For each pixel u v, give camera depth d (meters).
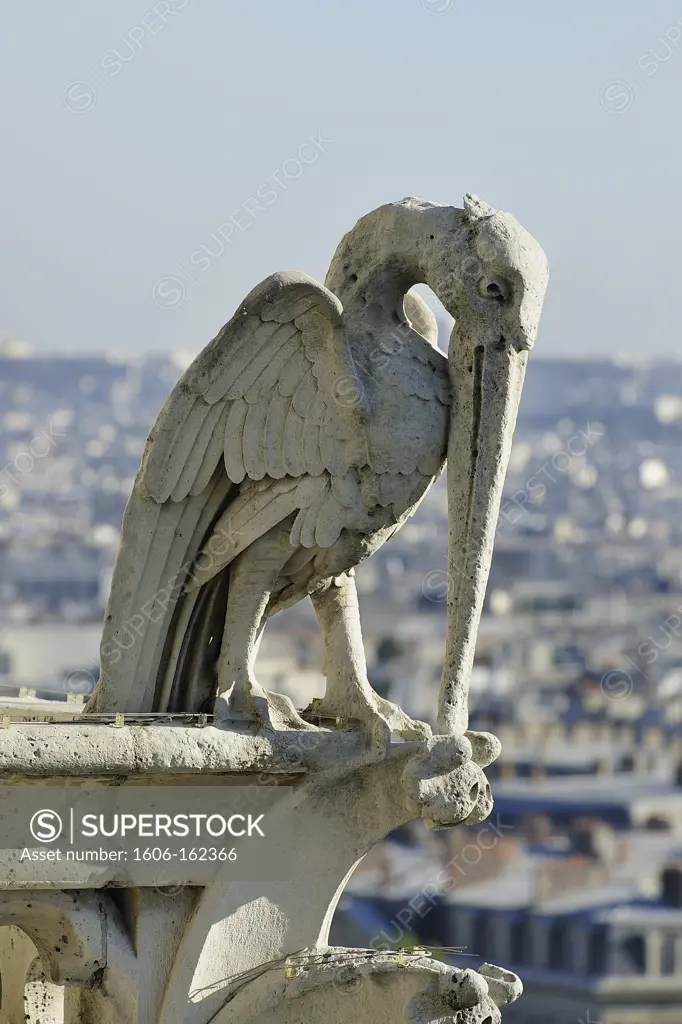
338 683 11.20
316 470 10.74
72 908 10.61
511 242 10.91
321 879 10.98
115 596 10.85
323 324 10.71
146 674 10.90
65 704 12.87
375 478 10.78
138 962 10.69
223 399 10.74
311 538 10.73
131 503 10.80
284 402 10.79
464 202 11.08
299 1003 10.65
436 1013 9.91
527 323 10.91
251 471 10.77
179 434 10.71
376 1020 10.27
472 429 10.93
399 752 10.76
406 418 10.89
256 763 10.58
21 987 12.16
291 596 11.15
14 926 11.60
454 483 10.99
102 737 10.16
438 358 11.15
